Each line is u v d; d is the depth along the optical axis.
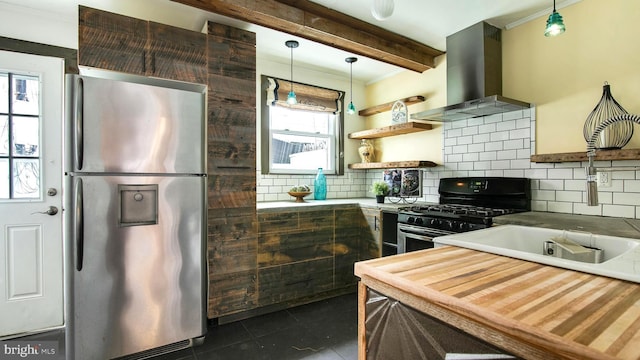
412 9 2.24
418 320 0.77
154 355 1.91
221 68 2.27
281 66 3.24
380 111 3.61
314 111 3.53
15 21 2.20
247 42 2.37
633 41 1.89
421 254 1.08
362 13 2.28
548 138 2.27
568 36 2.17
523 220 1.83
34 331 2.21
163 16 2.26
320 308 2.60
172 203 1.92
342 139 3.70
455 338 0.69
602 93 2.01
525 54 2.40
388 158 3.60
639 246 1.16
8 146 2.17
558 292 0.73
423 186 3.17
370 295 0.92
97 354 1.73
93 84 1.70
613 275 0.82
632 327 0.56
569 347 0.51
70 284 1.67
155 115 1.87
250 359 1.87
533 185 2.34
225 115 2.28
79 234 1.67
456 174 2.88
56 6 2.19
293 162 3.40
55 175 2.28
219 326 2.28
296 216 2.60
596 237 1.41
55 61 2.29
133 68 1.98
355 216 2.95
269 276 2.46
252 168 2.38
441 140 3.02
